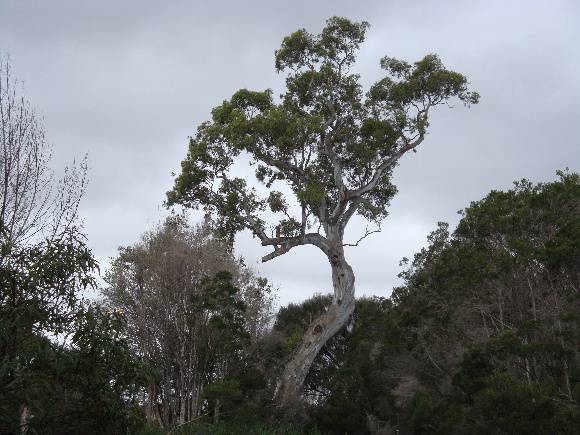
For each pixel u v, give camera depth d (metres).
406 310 29.02
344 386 28.86
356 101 31.77
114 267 29.38
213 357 28.80
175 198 30.03
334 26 30.97
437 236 34.97
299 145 27.91
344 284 30.23
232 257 32.50
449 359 26.17
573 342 19.06
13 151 15.08
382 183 33.44
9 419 9.56
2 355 9.65
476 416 18.75
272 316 35.53
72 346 10.05
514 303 24.53
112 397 10.34
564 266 21.36
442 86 30.31
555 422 16.23
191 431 21.83
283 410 27.09
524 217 24.52
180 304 28.78
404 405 27.42
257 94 29.44
